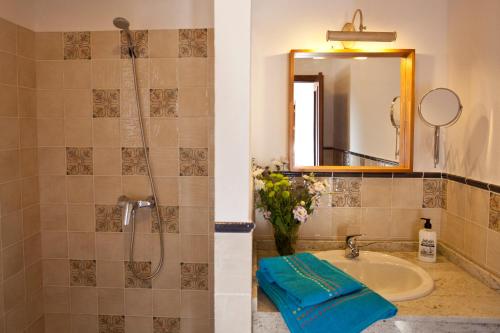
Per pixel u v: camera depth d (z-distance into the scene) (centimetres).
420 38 192
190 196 211
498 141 150
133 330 219
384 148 197
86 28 206
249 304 132
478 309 134
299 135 196
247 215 130
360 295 133
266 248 195
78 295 219
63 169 212
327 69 195
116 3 204
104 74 207
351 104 195
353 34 185
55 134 211
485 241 157
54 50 207
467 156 173
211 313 216
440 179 196
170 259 215
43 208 215
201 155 209
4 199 184
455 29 183
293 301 130
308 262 154
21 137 197
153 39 205
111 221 214
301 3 193
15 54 191
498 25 149
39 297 215
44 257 217
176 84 206
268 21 194
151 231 214
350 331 122
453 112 175
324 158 197
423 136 196
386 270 174
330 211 199
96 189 213
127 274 217
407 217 198
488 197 155
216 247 130
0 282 183
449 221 188
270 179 185
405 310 133
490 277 151
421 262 180
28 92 202
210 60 204
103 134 210
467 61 172
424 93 194
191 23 204
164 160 210
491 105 154
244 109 128
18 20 192
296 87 195
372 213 198
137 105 207
